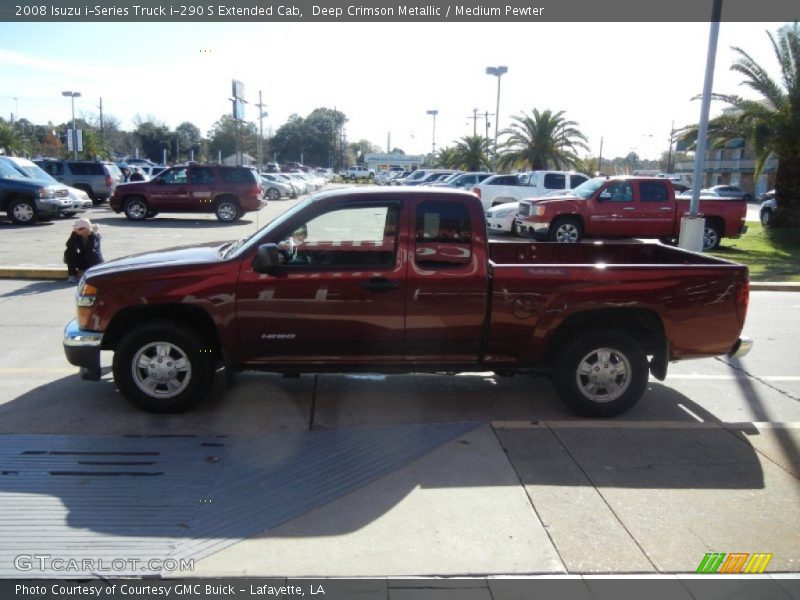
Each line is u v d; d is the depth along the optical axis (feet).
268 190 130.11
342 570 10.97
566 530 12.21
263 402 18.66
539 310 17.24
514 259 22.58
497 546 11.68
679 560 11.37
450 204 17.04
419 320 17.16
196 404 17.57
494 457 15.16
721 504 13.25
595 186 55.72
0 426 16.60
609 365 17.70
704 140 41.34
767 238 67.41
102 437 16.02
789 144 68.49
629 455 15.39
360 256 17.08
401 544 11.70
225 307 16.87
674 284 17.47
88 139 196.24
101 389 19.42
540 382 20.99
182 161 312.91
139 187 73.00
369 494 13.42
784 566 11.27
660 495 13.55
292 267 16.97
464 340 17.47
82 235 35.06
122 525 12.14
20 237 54.75
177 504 12.91
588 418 17.94
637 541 11.90
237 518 12.45
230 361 17.42
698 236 41.83
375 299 16.96
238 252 17.24
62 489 13.39
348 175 254.68
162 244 53.11
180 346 17.07
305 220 17.04
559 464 14.87
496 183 74.59
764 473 14.60
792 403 19.74
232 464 14.69
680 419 18.19
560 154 125.80
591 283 17.22
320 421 17.38
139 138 296.92
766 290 40.14
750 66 68.74
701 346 18.03
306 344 17.25
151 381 17.29
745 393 20.59
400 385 20.39
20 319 28.07
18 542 11.58
